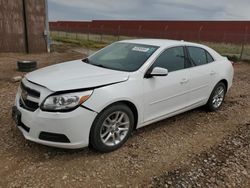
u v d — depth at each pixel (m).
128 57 4.46
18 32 14.02
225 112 5.88
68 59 12.80
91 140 3.61
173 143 4.27
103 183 3.18
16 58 12.36
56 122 3.32
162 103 4.41
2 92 6.42
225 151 4.12
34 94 3.55
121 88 3.75
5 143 3.92
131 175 3.36
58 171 3.34
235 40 23.62
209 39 26.81
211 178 3.40
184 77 4.71
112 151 3.87
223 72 5.69
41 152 3.73
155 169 3.52
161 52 4.48
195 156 3.91
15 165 3.42
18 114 3.65
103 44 26.00
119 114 3.84
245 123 5.34
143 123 4.23
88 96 3.45
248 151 4.16
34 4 14.53
